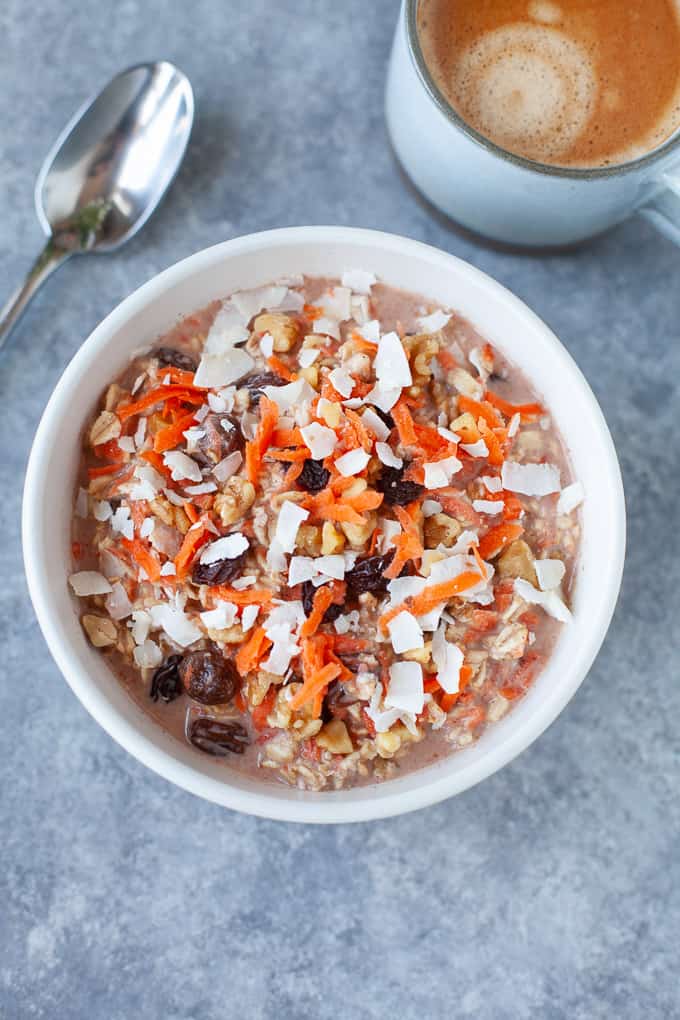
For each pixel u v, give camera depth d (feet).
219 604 1.21
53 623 1.20
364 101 1.51
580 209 1.35
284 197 1.50
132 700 1.26
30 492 1.22
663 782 1.47
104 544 1.25
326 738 1.22
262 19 1.51
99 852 1.43
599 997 1.44
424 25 1.36
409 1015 1.43
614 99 1.37
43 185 1.46
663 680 1.48
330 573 1.21
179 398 1.26
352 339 1.28
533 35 1.37
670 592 1.48
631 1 1.38
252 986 1.43
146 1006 1.42
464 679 1.23
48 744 1.44
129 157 1.48
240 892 1.43
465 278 1.29
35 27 1.50
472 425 1.26
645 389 1.50
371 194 1.50
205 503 1.23
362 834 1.44
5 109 1.50
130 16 1.50
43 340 1.47
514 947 1.44
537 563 1.26
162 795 1.44
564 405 1.31
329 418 1.23
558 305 1.50
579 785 1.46
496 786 1.46
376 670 1.22
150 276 1.48
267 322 1.29
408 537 1.21
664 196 1.37
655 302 1.50
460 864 1.44
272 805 1.20
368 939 1.43
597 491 1.28
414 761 1.26
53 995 1.42
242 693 1.24
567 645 1.27
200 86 1.50
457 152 1.32
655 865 1.46
